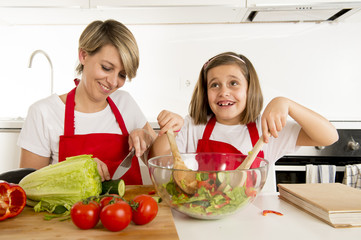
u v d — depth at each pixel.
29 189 0.74
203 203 0.64
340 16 2.19
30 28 2.35
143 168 1.37
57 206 0.70
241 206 0.65
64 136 1.18
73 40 2.36
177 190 0.64
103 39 1.05
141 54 2.38
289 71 2.39
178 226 0.65
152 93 2.41
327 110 2.41
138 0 1.96
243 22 2.33
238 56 1.19
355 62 2.38
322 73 2.39
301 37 2.37
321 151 1.91
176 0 1.96
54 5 1.97
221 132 1.21
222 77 1.10
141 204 0.62
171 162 0.85
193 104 1.30
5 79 2.37
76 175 0.71
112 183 0.81
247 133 1.19
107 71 1.08
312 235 0.60
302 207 0.75
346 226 0.64
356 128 1.91
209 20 2.28
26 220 0.67
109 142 1.22
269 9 2.02
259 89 1.18
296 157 1.92
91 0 1.97
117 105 1.39
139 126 1.42
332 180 1.87
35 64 2.36
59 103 1.26
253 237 0.59
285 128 1.15
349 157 1.92
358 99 2.40
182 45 2.39
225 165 0.88
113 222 0.58
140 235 0.58
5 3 1.96
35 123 1.22
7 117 2.33
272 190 1.16
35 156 1.22
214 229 0.64
